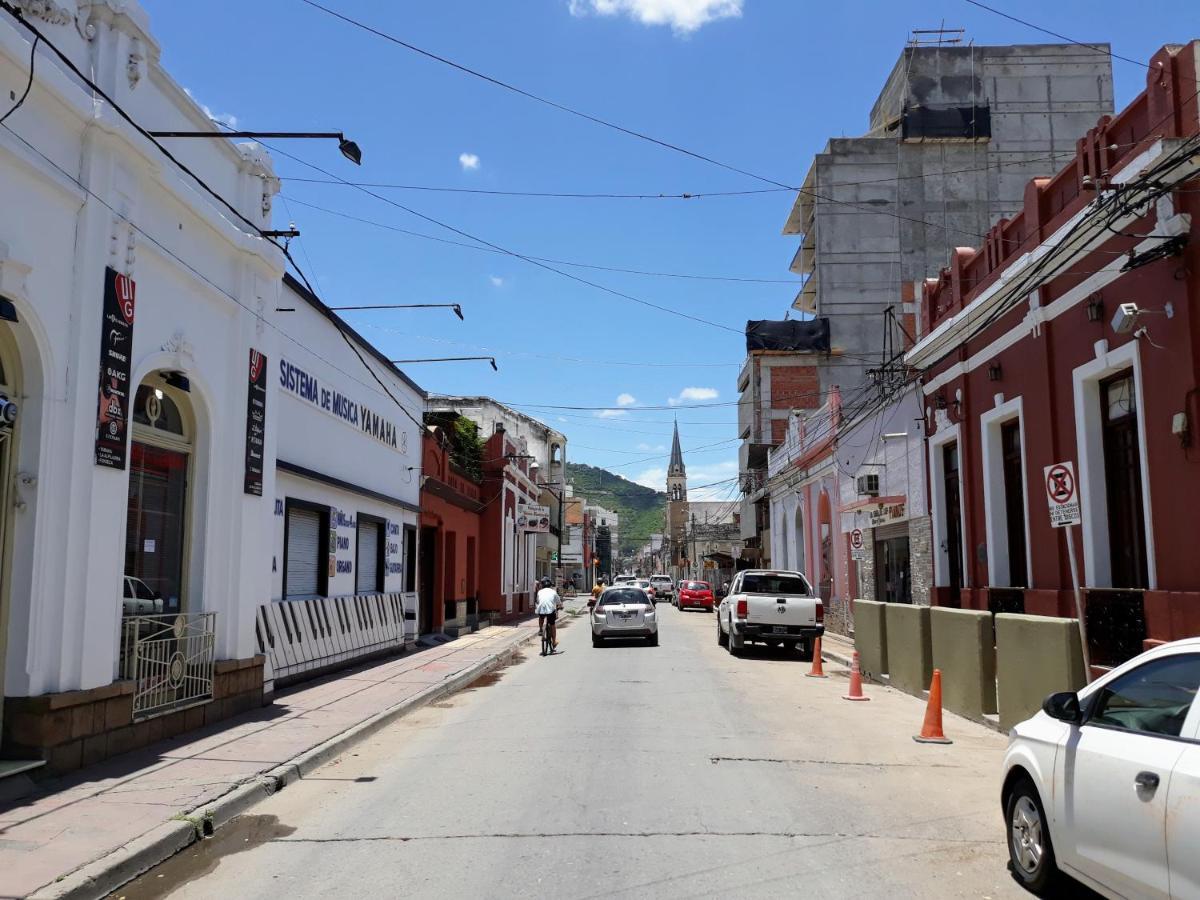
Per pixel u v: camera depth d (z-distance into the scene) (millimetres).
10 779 7367
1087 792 4816
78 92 8273
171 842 6383
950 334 17031
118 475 8977
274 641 13828
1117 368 11742
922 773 8711
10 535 7855
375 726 11344
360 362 18594
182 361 10312
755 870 5824
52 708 7875
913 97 42531
